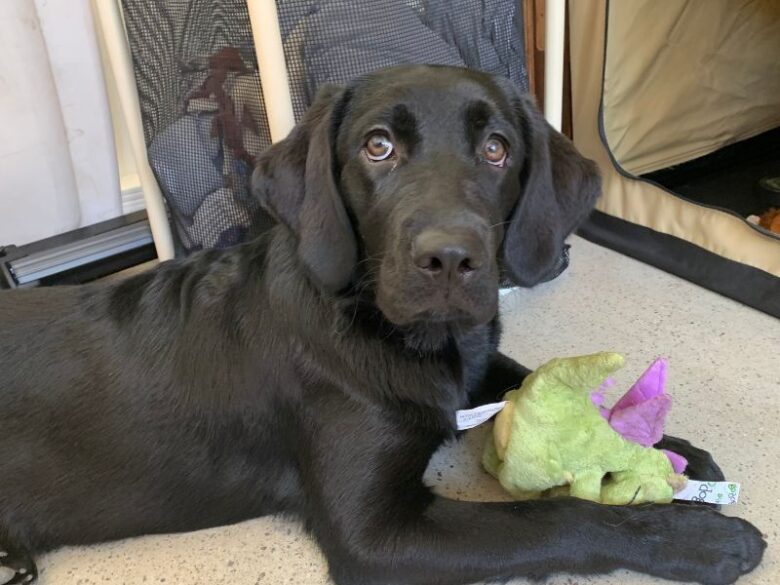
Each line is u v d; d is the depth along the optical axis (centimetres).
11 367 52
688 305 79
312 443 49
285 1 59
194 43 67
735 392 65
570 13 92
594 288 83
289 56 60
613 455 48
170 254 88
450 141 47
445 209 42
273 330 51
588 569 45
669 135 100
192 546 54
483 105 48
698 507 47
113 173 98
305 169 49
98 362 52
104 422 52
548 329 76
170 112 74
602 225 92
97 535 53
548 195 51
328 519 48
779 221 86
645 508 46
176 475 52
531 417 48
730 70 102
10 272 89
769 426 60
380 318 49
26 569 52
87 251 94
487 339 55
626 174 88
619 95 93
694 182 104
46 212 94
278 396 51
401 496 47
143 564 53
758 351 70
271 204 51
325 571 51
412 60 66
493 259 45
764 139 108
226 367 52
